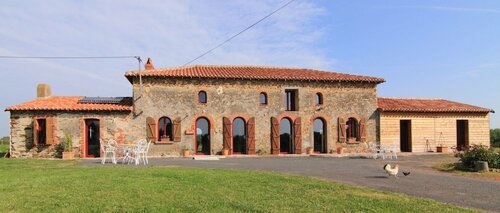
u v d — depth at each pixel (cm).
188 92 2536
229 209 820
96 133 2428
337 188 1081
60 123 2350
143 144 2233
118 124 2420
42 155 2327
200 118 2572
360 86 2812
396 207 847
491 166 1631
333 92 2764
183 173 1343
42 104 2394
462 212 808
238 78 2591
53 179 1194
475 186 1171
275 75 2686
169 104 2502
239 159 2194
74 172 1380
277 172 1493
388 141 2808
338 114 2758
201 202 882
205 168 1578
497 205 905
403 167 1769
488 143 3000
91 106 2406
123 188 1044
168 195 958
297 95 2709
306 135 2689
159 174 1316
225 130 2564
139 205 849
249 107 2619
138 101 2458
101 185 1088
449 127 2927
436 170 1652
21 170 1488
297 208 833
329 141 2725
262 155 2552
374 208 837
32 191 997
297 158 2311
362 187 1112
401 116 2844
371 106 2819
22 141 2325
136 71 2486
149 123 2456
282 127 2709
